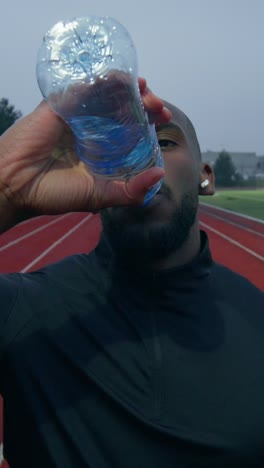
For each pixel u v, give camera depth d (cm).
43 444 34
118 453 33
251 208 888
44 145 29
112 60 28
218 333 37
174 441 33
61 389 35
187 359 36
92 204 30
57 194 29
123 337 37
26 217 30
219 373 35
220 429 34
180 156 36
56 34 28
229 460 33
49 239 444
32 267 330
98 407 35
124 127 28
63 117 29
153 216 36
